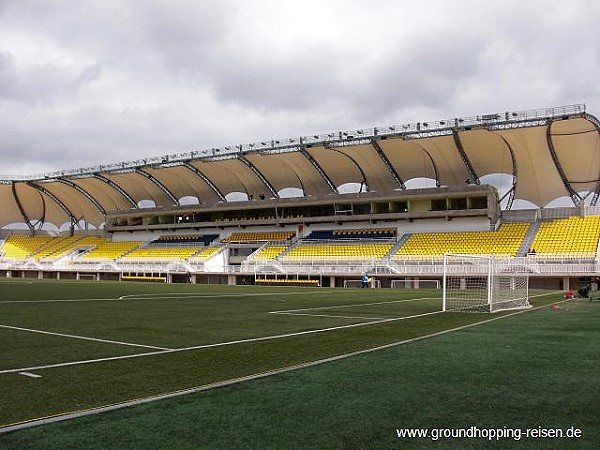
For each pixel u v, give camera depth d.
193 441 4.06
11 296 24.00
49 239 75.31
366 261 46.62
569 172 44.72
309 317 15.22
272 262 50.47
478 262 39.91
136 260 58.91
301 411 4.90
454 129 40.41
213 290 33.41
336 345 9.41
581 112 35.97
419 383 6.10
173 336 10.71
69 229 76.25
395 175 50.75
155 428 4.37
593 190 46.25
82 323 13.12
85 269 61.00
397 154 47.34
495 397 5.46
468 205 49.34
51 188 66.69
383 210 53.81
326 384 6.03
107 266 59.94
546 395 5.55
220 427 4.41
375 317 15.27
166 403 5.17
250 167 54.09
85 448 3.90
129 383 6.17
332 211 56.66
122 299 22.84
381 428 4.41
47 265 64.62
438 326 12.68
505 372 6.76
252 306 19.64
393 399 5.36
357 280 45.53
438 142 44.03
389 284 44.72
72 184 64.38
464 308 18.91
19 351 8.64
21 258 70.56
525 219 49.66
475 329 11.90
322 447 3.95
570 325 12.77
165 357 8.08
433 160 47.50
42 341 9.86
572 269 38.22
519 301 20.83
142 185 62.62
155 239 66.56
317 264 48.47
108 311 16.75
